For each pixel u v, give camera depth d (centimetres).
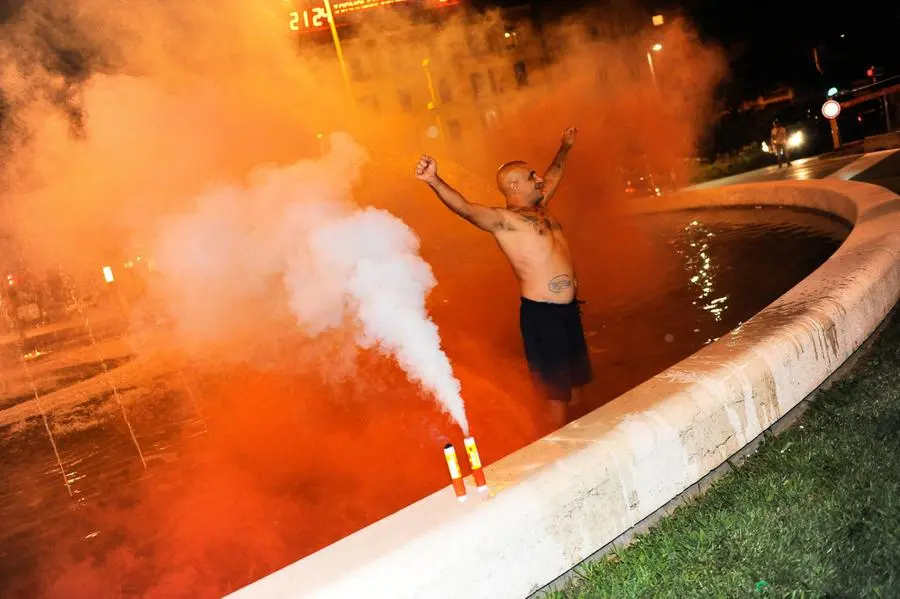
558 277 450
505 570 236
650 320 693
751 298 680
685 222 1430
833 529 236
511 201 460
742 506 265
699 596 221
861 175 1199
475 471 249
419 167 393
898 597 200
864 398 328
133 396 958
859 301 388
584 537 254
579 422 289
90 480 629
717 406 297
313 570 222
